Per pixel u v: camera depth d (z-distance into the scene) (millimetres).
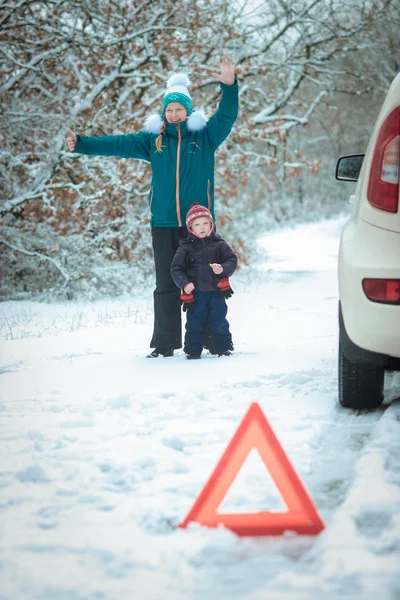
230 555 3561
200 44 23422
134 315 16297
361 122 51031
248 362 8406
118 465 4977
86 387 7582
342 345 6008
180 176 9211
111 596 3189
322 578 3248
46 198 21641
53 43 22547
